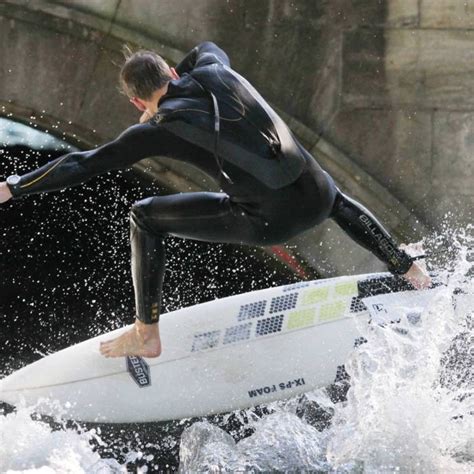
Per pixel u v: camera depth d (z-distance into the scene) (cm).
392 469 1551
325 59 2388
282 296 1753
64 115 2364
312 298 1744
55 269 2873
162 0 2334
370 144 2414
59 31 2327
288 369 1706
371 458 1570
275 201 1365
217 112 1335
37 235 2823
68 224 2797
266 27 2373
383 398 1612
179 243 2681
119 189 2634
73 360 1736
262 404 1712
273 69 2383
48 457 1661
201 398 1702
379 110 2405
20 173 2694
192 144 1345
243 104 1355
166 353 1719
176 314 1750
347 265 2466
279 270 2577
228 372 1709
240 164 1346
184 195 1428
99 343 1741
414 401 1603
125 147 1349
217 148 1336
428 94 2400
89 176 1362
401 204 2427
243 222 1396
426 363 1628
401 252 1490
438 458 1553
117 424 1806
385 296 1716
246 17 2366
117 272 2842
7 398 1722
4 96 2344
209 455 1667
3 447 1670
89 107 2362
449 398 1617
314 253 2486
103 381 1716
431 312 1652
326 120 2403
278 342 1717
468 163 2416
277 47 2378
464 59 2388
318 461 1620
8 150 2622
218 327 1733
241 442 1692
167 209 1422
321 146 2405
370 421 1600
